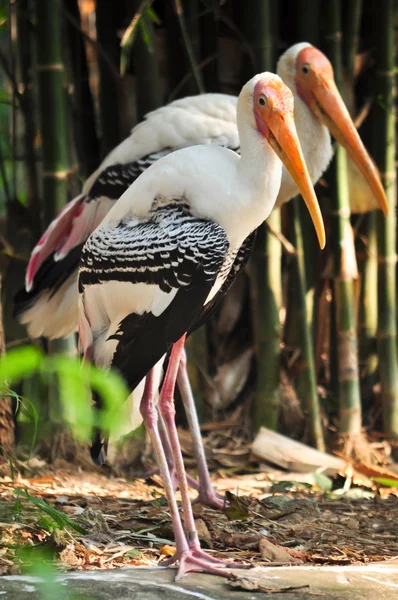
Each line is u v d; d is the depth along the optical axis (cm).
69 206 955
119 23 1188
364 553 730
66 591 561
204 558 648
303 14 1185
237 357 1216
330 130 1061
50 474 987
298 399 1188
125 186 936
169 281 679
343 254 1170
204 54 1212
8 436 958
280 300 1173
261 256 1148
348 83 1204
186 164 689
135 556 670
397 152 1295
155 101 1121
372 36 1241
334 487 1009
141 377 683
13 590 555
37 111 1223
